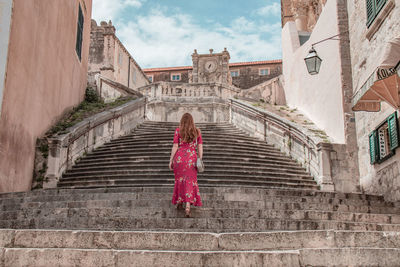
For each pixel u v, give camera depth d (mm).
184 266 4793
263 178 12602
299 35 27141
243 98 25188
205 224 6484
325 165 13547
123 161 13711
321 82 18078
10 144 11125
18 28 11523
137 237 5367
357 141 14039
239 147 15414
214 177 12305
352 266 4789
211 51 38812
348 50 15586
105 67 31750
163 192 8883
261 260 4812
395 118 10812
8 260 4844
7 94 10875
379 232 5539
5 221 6750
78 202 7723
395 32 11344
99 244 5320
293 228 6605
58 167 12953
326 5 18078
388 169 11484
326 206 8430
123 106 18562
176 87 26250
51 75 14812
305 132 14867
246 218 7086
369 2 13078
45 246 5301
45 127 14203
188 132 7195
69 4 17234
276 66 42875
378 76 9219
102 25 32938
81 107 18938
